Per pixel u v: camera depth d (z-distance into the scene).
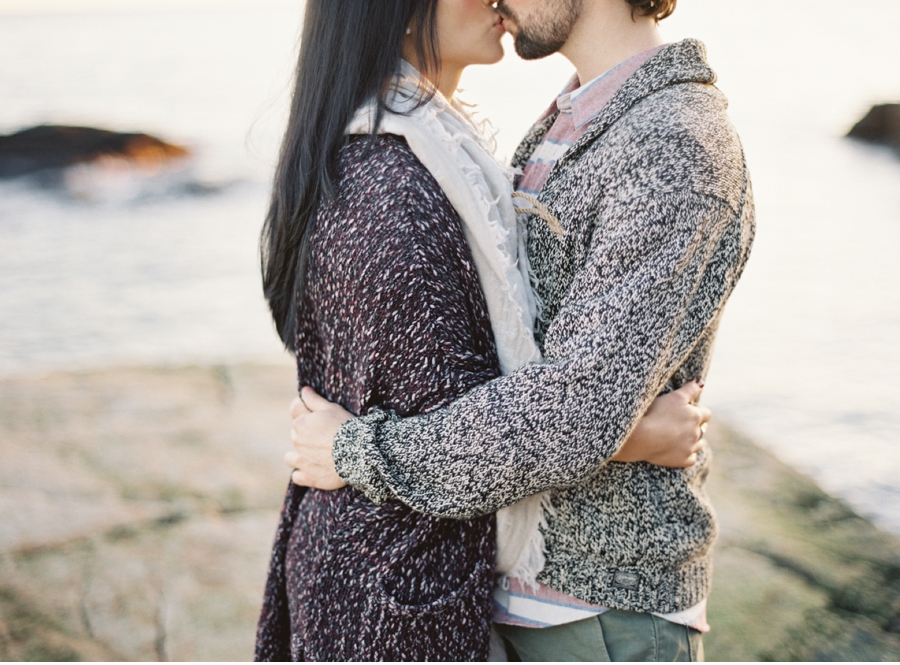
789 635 2.25
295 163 1.22
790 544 2.71
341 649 1.14
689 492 1.21
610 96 1.26
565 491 1.20
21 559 2.78
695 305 1.13
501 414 1.05
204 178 13.31
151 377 4.51
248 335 6.19
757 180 10.88
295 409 1.31
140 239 9.77
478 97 14.96
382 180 1.12
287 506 1.34
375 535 1.15
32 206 11.77
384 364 1.12
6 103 22.33
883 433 3.92
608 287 1.08
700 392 1.25
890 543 2.71
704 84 1.20
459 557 1.16
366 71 1.20
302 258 1.21
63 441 3.68
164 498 3.19
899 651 2.18
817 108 16.94
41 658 2.30
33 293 7.41
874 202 9.27
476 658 1.16
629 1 1.24
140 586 2.64
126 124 18.64
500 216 1.21
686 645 1.25
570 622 1.24
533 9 1.27
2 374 5.34
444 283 1.11
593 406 1.03
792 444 3.93
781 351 5.13
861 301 5.97
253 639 2.39
